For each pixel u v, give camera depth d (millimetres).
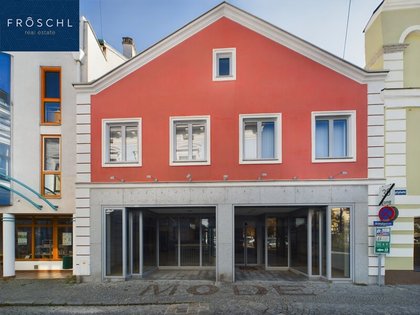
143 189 9641
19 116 10984
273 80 9508
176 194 9555
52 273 11516
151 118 9773
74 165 11000
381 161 9133
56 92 11453
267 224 11766
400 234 9258
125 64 9852
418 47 9844
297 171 9297
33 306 7566
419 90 9516
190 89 9711
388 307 7102
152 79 9844
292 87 9453
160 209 10727
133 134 9984
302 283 9125
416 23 9781
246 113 9508
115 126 10031
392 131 9539
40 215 11867
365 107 9266
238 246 12430
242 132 9523
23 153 10922
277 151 9383
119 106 9883
